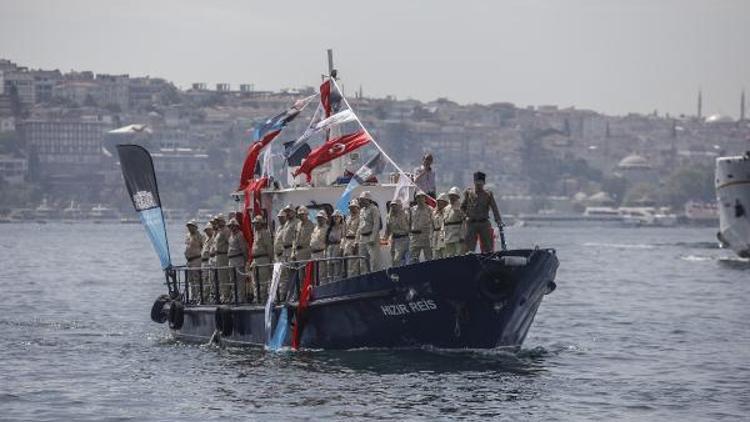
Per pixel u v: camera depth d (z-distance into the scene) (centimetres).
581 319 7681
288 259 5506
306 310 5281
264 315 5516
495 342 5131
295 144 6156
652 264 15875
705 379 5031
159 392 4697
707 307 8694
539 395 4569
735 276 12788
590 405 4434
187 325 6247
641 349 6012
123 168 6388
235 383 4803
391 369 4928
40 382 4981
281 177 6594
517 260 4950
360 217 5212
